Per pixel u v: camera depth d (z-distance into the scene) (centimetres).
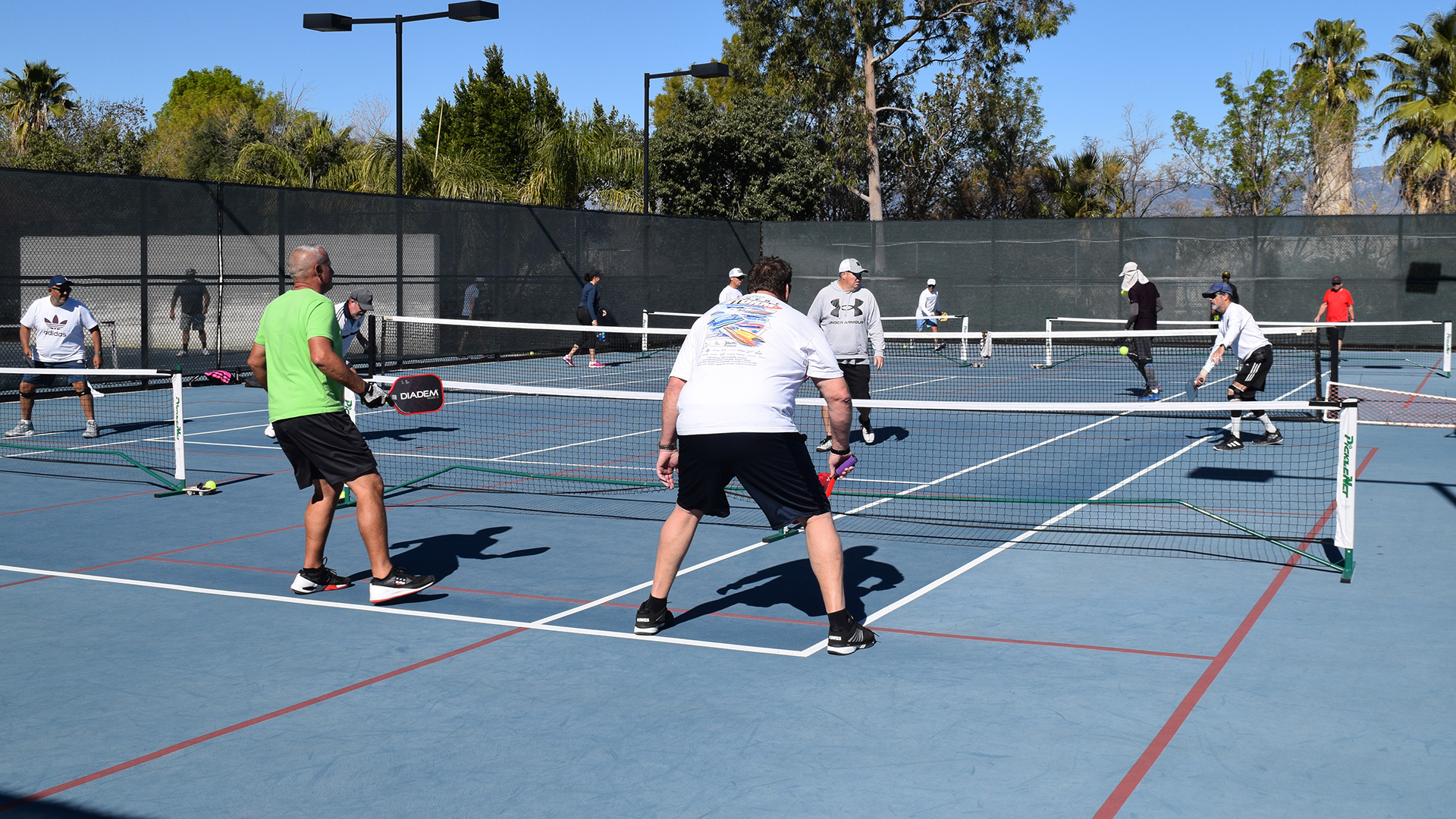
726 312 543
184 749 421
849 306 1225
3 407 1634
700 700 470
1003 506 900
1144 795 377
